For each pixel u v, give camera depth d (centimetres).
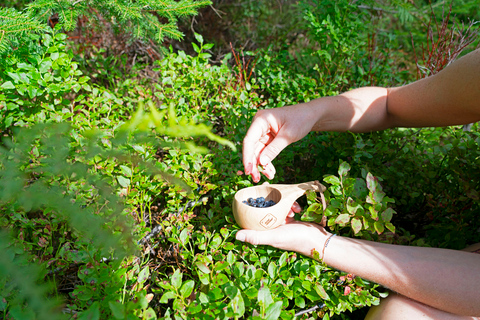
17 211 63
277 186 72
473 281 58
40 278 54
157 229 77
